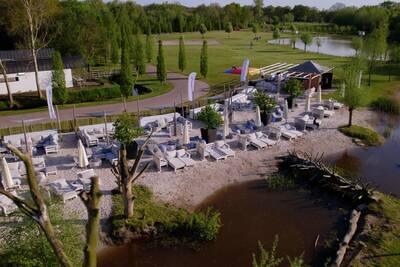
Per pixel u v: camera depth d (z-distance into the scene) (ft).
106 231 52.75
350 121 97.81
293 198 64.80
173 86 146.72
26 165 22.06
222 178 70.38
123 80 126.72
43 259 33.96
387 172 75.00
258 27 436.35
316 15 543.80
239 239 53.47
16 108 120.26
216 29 449.06
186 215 57.52
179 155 73.51
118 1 407.03
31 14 139.64
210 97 122.11
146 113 104.78
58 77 118.42
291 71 134.21
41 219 23.17
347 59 220.64
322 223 57.36
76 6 229.66
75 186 60.13
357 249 48.93
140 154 52.44
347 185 64.28
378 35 161.07
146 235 52.90
